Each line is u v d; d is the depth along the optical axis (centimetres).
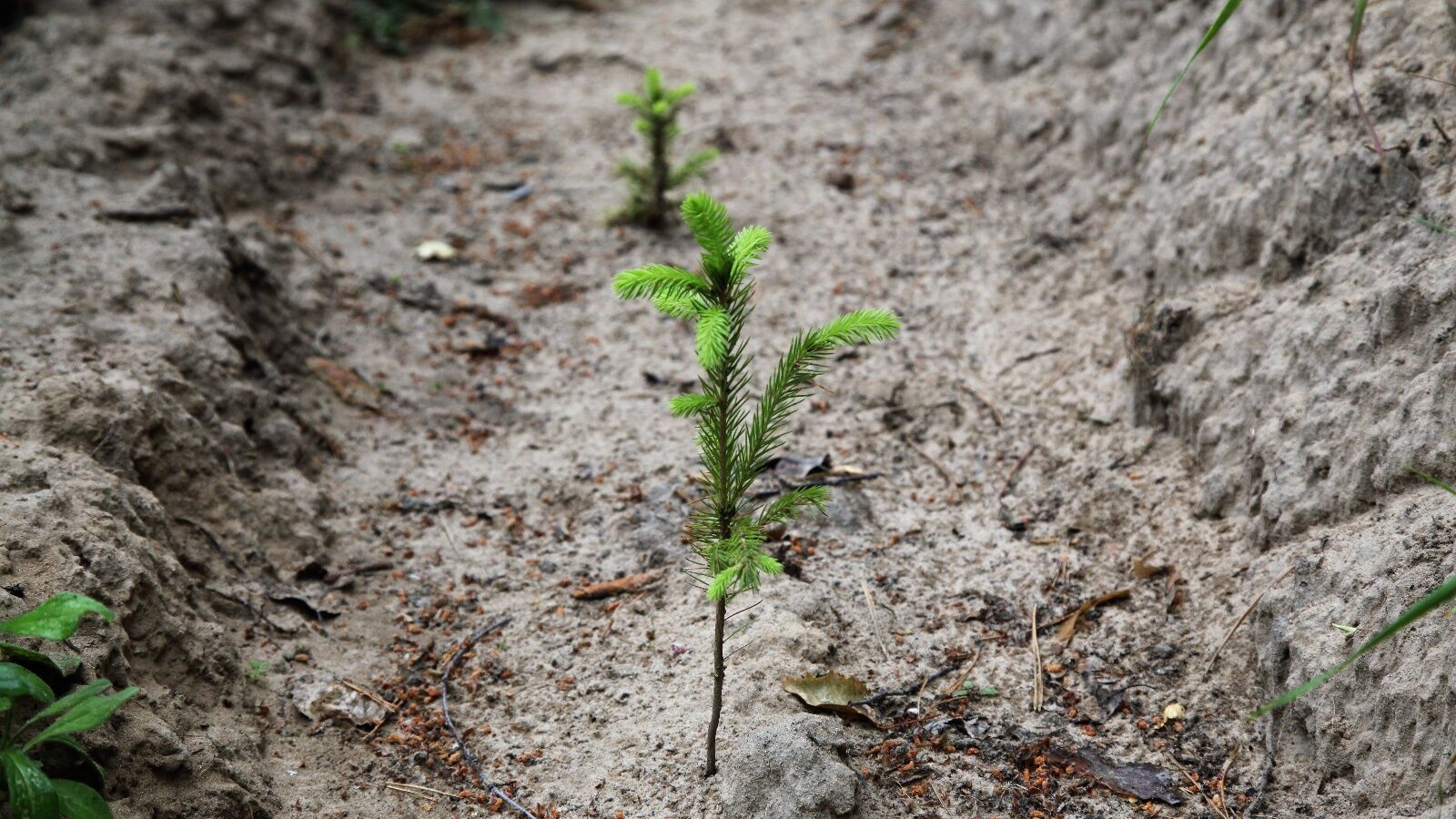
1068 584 103
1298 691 79
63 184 126
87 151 130
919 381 120
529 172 151
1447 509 90
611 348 127
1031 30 151
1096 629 100
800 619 100
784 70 169
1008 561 105
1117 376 114
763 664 96
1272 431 100
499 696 98
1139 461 109
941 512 109
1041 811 90
